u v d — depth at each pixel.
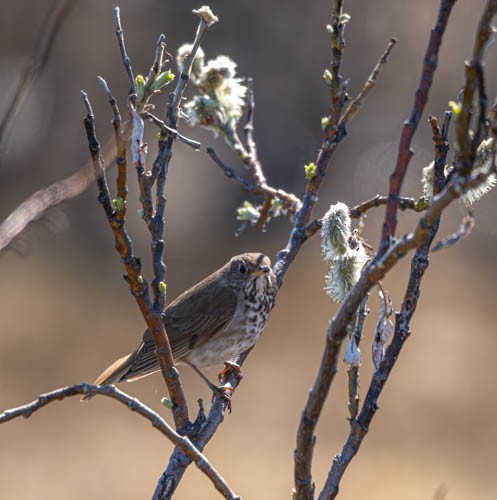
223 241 24.78
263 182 4.77
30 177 19.91
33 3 14.05
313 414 2.56
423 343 20.02
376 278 2.36
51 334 20.38
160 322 3.22
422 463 15.09
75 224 24.59
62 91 20.66
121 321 21.33
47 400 2.64
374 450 15.60
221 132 4.76
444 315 21.31
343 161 25.59
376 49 23.83
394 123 24.89
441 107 24.36
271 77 24.47
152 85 3.14
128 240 3.00
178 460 3.35
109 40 21.25
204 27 3.25
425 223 2.28
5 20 14.20
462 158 2.27
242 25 24.00
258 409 17.25
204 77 4.59
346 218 3.36
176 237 24.73
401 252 2.32
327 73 4.07
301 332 21.00
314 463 14.80
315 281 23.36
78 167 20.80
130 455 15.45
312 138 24.92
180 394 3.39
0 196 19.61
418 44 23.69
